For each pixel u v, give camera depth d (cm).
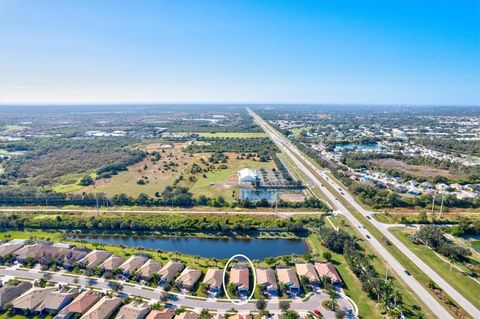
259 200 16288
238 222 13888
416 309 8425
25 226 13938
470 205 16000
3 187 18662
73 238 13150
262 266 10631
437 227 13375
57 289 9150
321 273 9938
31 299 8525
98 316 7906
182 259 11112
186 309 8431
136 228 13550
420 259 10994
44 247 11238
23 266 10556
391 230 13338
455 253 10969
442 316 8200
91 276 9962
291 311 8175
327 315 8269
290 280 9419
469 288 9375
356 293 9162
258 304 8394
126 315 7975
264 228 13600
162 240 12938
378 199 16325
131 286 9444
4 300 8619
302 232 13425
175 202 16350
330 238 11938
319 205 15938
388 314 8162
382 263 10706
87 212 15350
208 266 10675
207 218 14362
